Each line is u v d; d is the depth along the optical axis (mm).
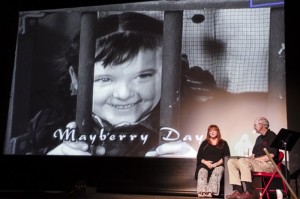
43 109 5836
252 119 5172
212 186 4648
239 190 4211
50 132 5750
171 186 5281
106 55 5770
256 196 4371
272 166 4305
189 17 5570
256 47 5297
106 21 5859
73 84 5805
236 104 5246
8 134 5863
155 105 5488
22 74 5988
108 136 5559
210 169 4785
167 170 5328
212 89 5352
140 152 5434
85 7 5949
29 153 5754
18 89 5965
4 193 5188
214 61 5402
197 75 5426
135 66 5645
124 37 5750
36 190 5629
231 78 5316
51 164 5664
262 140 4668
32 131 5809
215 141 4871
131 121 5523
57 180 5605
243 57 5320
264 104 5160
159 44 5613
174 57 5535
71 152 5629
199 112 5340
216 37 5445
